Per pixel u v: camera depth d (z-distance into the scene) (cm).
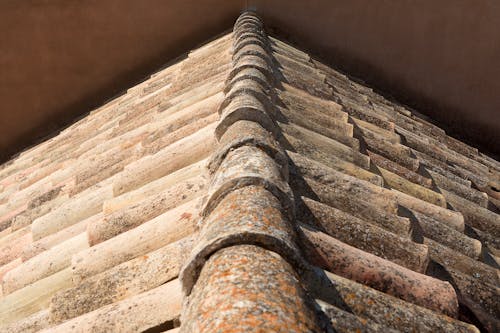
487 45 681
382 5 680
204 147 335
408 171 391
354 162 343
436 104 710
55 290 268
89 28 684
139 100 579
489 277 275
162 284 217
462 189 428
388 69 705
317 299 163
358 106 516
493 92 695
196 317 128
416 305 192
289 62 532
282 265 149
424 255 231
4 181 573
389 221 264
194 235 228
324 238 204
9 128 723
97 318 204
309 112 397
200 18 695
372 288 191
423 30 686
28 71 698
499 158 702
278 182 204
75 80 711
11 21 668
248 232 156
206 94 461
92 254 259
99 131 556
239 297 128
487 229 382
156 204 283
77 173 446
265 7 689
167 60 714
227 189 196
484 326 230
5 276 301
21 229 386
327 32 695
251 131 259
